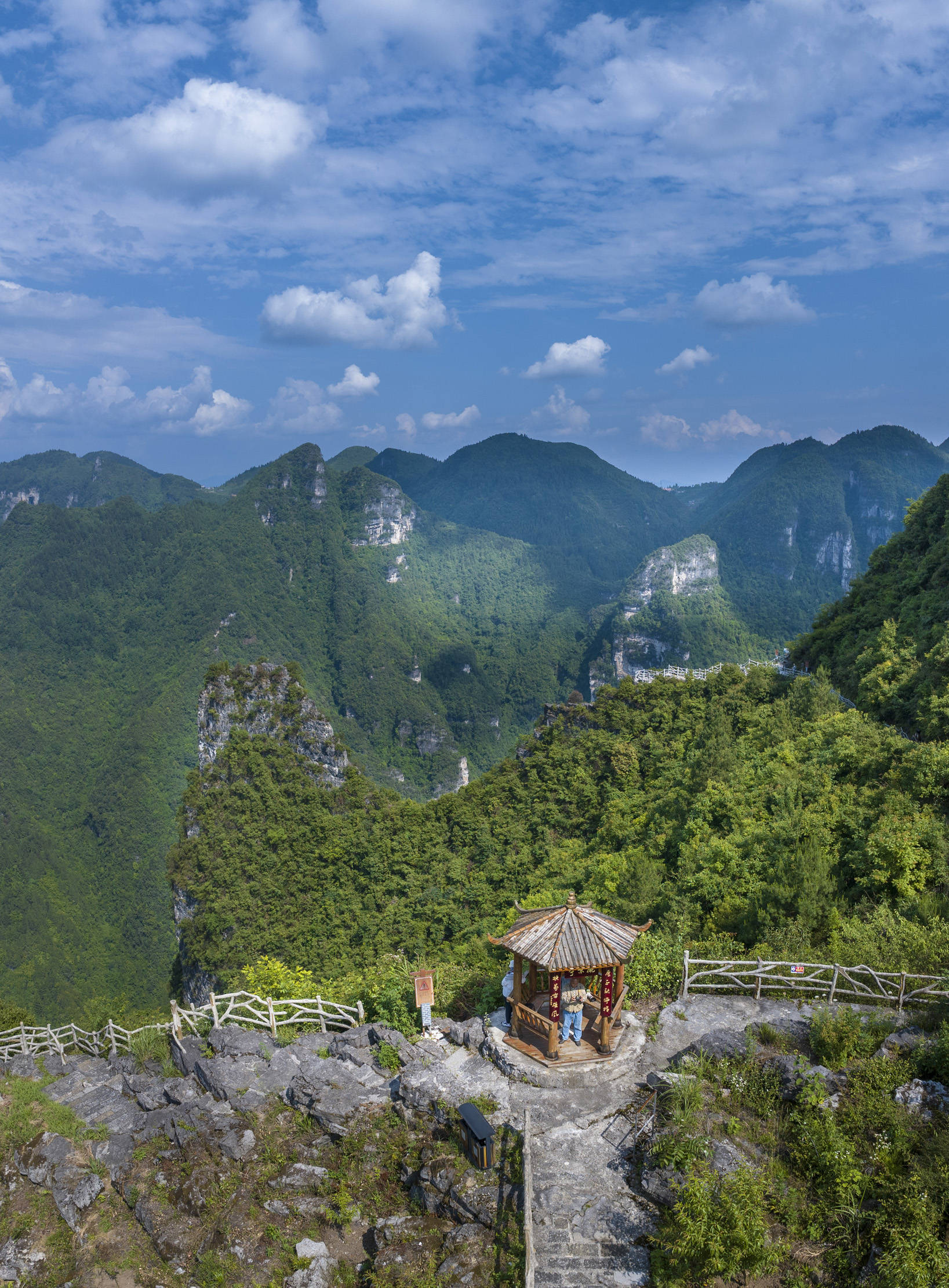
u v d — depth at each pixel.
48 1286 14.55
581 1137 13.38
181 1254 14.22
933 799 26.80
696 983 17.34
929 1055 13.13
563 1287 10.95
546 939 14.63
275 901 75.56
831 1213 11.07
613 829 52.91
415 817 77.25
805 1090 12.91
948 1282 9.39
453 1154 13.51
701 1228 10.70
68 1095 19.91
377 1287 11.94
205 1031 20.05
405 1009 17.91
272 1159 15.23
